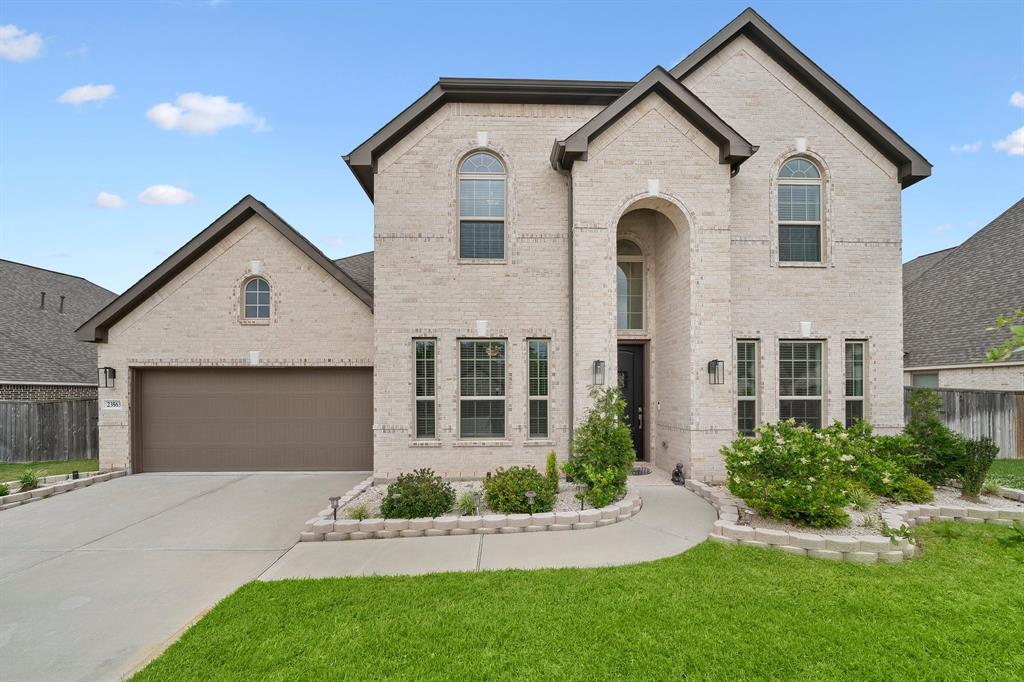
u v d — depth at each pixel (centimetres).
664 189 937
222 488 973
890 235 1042
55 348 1769
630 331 1088
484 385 1003
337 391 1141
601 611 444
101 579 548
